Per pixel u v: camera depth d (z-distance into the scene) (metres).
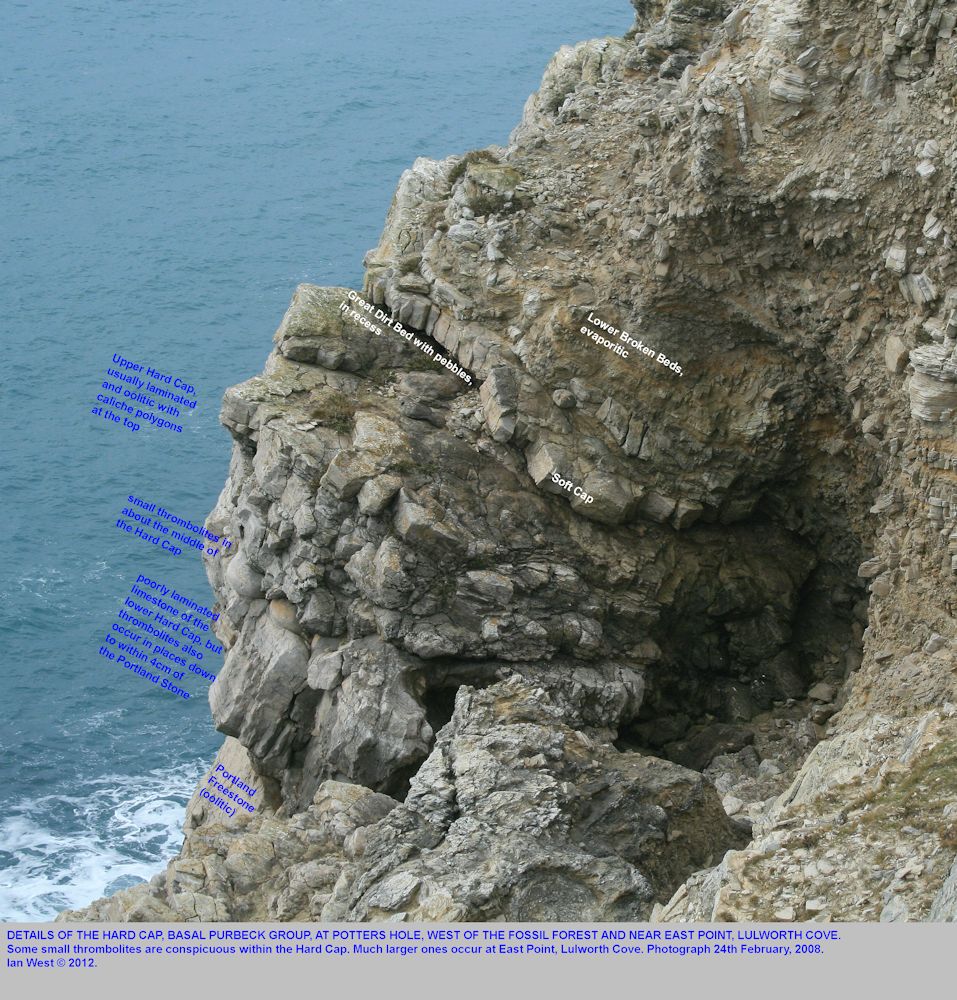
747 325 34.19
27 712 58.28
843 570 36.66
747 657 36.91
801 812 22.78
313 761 34.59
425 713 33.75
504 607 34.69
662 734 36.22
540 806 25.30
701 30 39.59
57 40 140.62
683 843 25.92
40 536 68.38
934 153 29.59
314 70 131.00
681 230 33.41
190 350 85.56
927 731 23.16
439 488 35.16
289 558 35.09
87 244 99.12
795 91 31.61
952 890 19.75
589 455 35.53
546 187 36.91
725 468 35.56
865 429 31.98
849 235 31.39
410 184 39.81
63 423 77.44
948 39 29.58
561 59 43.81
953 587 29.67
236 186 108.12
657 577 35.78
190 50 138.00
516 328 35.84
